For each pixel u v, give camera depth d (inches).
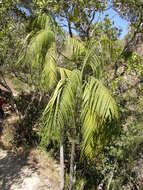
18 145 462.9
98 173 343.3
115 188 319.9
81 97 184.1
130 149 307.1
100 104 174.1
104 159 323.3
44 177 385.7
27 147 453.1
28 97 531.8
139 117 327.9
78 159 339.6
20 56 246.2
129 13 382.6
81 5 346.9
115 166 320.8
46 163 418.3
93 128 175.9
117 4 368.5
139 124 299.3
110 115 176.9
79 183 319.3
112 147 309.3
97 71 200.8
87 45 223.5
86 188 335.0
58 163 422.0
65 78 186.4
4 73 458.0
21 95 536.7
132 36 395.2
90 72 203.6
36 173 394.0
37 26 245.0
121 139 306.7
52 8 345.1
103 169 334.3
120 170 324.2
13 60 396.8
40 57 217.9
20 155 440.1
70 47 224.4
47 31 219.0
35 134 460.4
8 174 392.5
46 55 210.1
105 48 220.4
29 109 482.3
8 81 599.2
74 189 314.7
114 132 190.5
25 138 468.1
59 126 177.3
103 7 355.9
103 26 352.8
